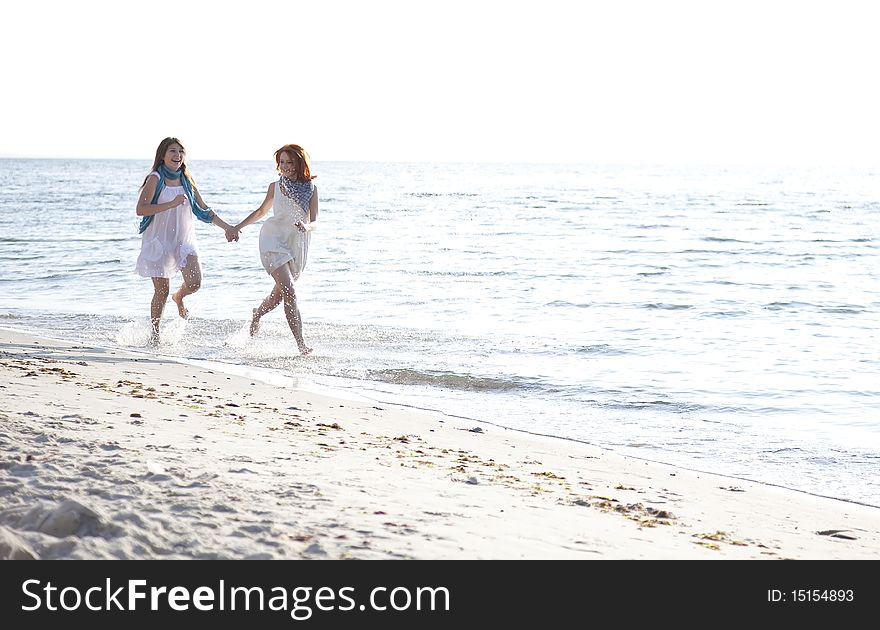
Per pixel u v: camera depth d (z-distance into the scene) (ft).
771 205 209.05
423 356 37.19
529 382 32.78
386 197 237.66
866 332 47.85
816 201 230.27
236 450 17.76
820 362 38.55
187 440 18.25
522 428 26.09
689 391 32.19
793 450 24.67
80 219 139.33
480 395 30.71
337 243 101.30
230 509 12.92
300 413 24.72
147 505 12.77
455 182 394.52
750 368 36.91
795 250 102.68
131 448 16.48
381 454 19.47
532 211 177.06
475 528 13.43
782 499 19.67
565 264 83.61
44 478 13.78
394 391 30.50
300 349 36.63
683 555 13.46
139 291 59.06
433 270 75.31
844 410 29.84
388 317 49.44
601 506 16.70
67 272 69.41
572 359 37.78
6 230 114.93
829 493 20.66
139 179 381.19
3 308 50.70
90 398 22.67
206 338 39.45
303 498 14.01
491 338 42.37
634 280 72.54
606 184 375.25
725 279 74.64
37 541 10.95
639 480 20.45
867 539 16.43
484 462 20.42
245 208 187.32
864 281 74.28
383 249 94.63
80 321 44.65
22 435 16.61
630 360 38.09
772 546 15.12
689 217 163.32
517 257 89.20
